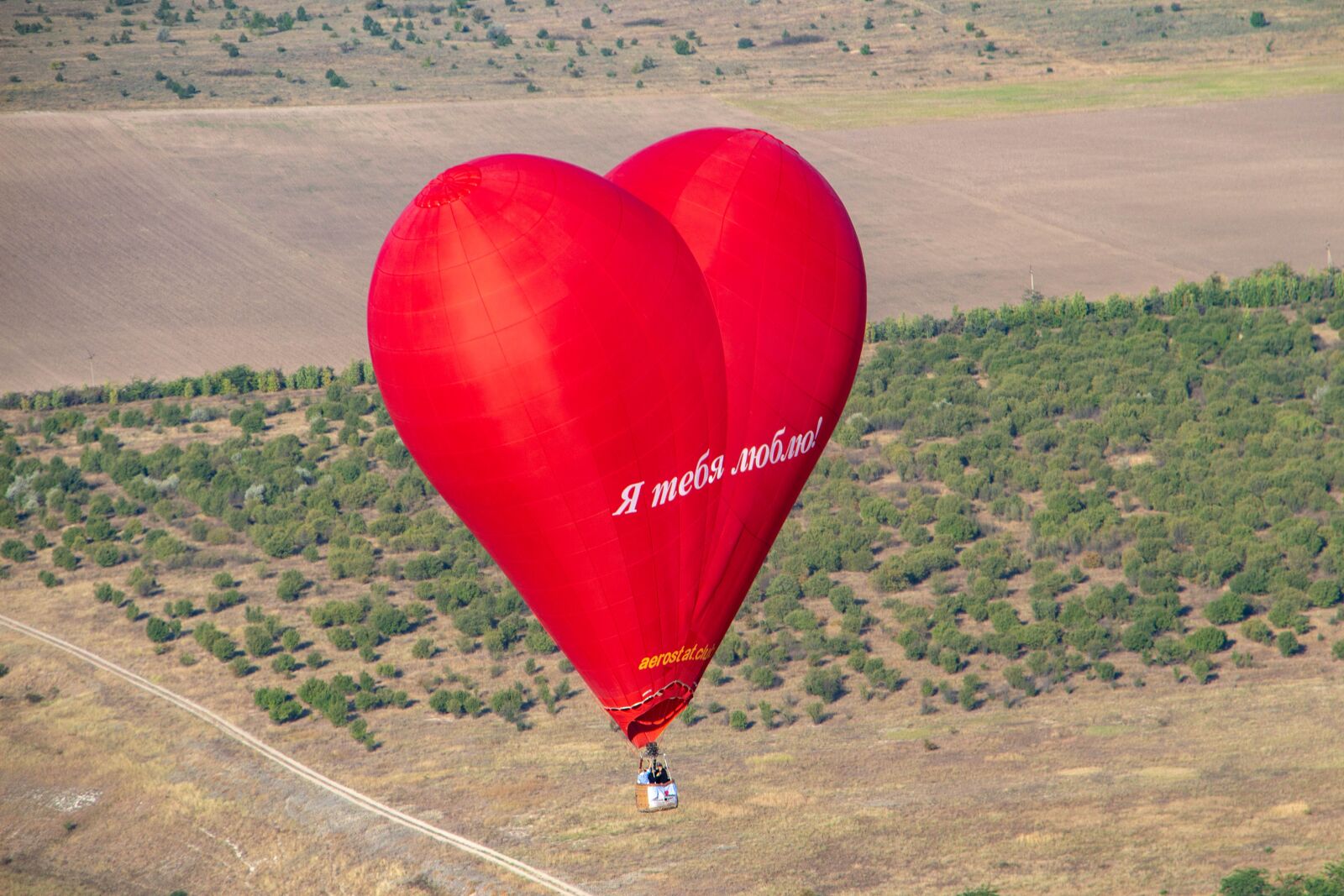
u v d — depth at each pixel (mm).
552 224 27734
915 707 67500
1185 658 70375
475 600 79250
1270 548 80875
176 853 58625
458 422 28266
